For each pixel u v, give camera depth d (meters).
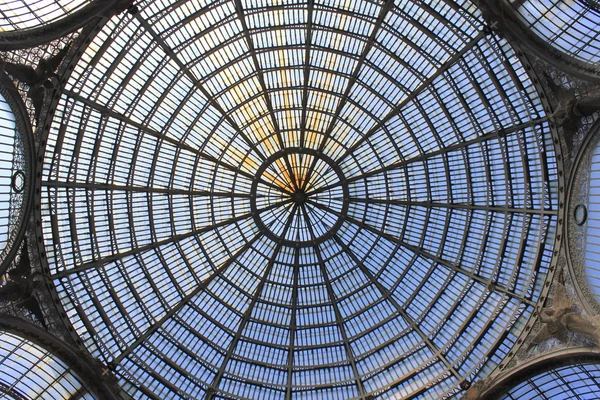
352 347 31.31
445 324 29.30
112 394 24.12
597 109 20.11
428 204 29.92
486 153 26.70
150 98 26.44
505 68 23.45
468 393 25.42
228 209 31.22
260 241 32.25
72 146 24.30
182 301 29.45
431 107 27.88
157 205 28.58
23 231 21.14
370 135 30.12
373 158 30.83
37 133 20.95
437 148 28.88
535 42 20.72
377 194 31.45
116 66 24.25
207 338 30.03
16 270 21.19
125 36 23.75
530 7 20.66
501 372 24.69
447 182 29.02
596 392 23.44
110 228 26.75
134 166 27.14
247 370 30.33
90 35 21.03
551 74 21.25
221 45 26.39
